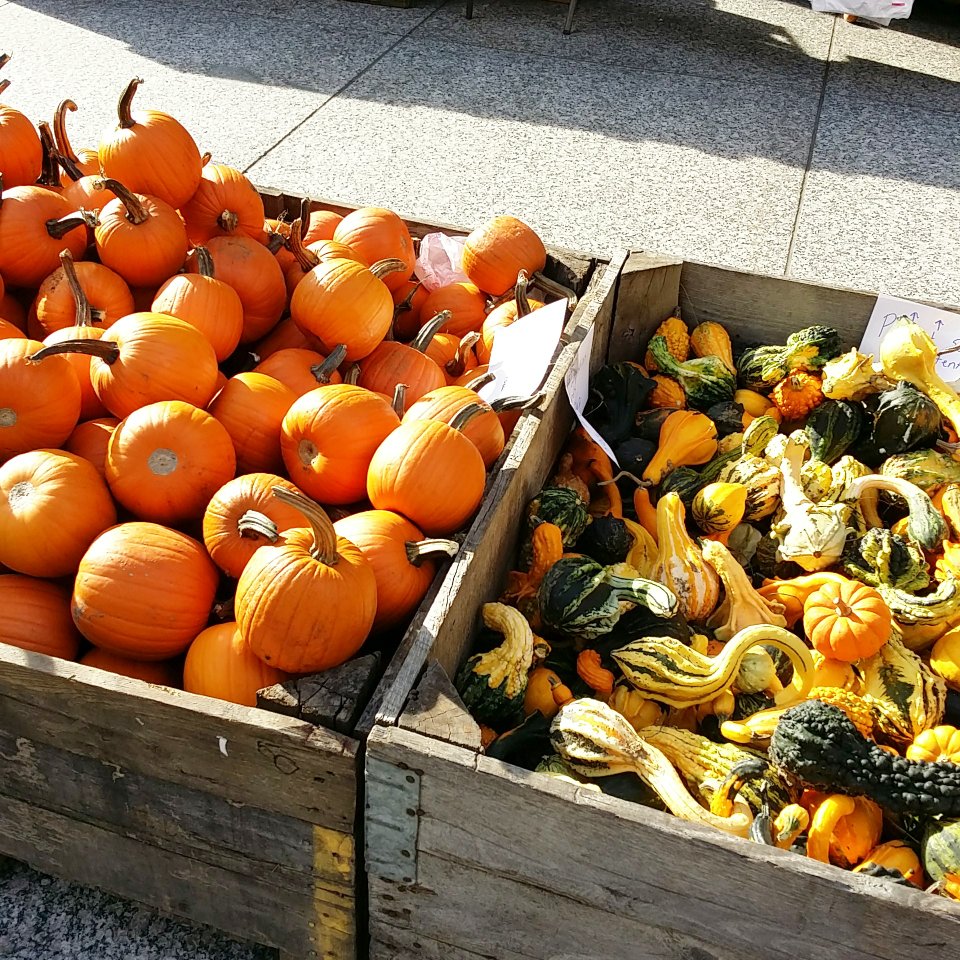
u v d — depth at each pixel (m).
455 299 3.44
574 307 3.38
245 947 2.28
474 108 7.30
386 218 3.30
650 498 3.12
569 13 8.80
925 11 10.16
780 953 1.62
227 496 2.05
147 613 1.93
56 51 7.77
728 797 1.94
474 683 2.12
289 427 2.33
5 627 1.99
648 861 1.59
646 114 7.40
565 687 2.24
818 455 3.14
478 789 1.61
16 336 2.49
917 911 1.46
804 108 7.67
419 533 2.23
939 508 2.96
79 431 2.34
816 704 2.01
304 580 1.79
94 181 2.71
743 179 6.46
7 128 2.96
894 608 2.52
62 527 2.03
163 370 2.25
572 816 1.58
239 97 7.19
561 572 2.37
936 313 3.28
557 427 2.95
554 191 6.15
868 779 1.90
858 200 6.29
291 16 8.98
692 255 5.50
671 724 2.29
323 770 1.68
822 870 1.50
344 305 2.63
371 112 7.11
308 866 1.87
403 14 9.20
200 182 3.01
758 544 2.92
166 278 2.79
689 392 3.39
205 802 1.85
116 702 1.75
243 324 2.85
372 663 1.81
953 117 7.66
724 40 9.02
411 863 1.78
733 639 2.20
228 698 1.92
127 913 2.34
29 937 2.28
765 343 3.63
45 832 2.10
